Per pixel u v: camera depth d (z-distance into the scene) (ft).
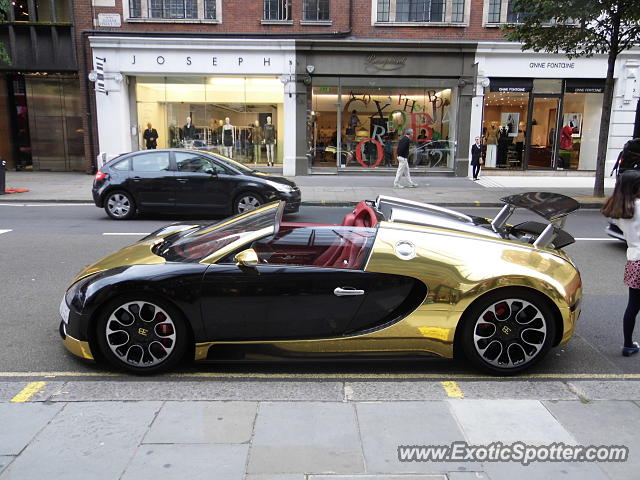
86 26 59.47
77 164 66.39
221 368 13.17
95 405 10.80
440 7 59.06
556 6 38.11
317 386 12.10
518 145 62.85
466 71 59.82
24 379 12.42
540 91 61.31
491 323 12.54
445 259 12.44
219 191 34.91
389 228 12.94
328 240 13.12
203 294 12.27
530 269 12.46
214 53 59.31
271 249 13.17
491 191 49.90
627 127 61.41
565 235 14.71
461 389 11.98
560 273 12.84
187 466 8.70
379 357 12.65
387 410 10.66
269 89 62.18
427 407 10.77
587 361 13.73
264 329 12.51
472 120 60.80
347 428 9.92
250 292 12.29
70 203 44.78
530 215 38.27
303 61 59.62
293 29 59.31
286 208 15.87
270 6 59.16
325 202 41.68
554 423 10.18
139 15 59.41
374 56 59.47
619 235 26.73
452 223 14.39
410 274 12.33
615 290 20.33
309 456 9.00
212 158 35.58
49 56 60.75
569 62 59.67
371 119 62.08
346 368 13.24
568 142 62.75
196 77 61.67
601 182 44.68
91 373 12.80
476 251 12.77
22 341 14.83
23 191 49.03
